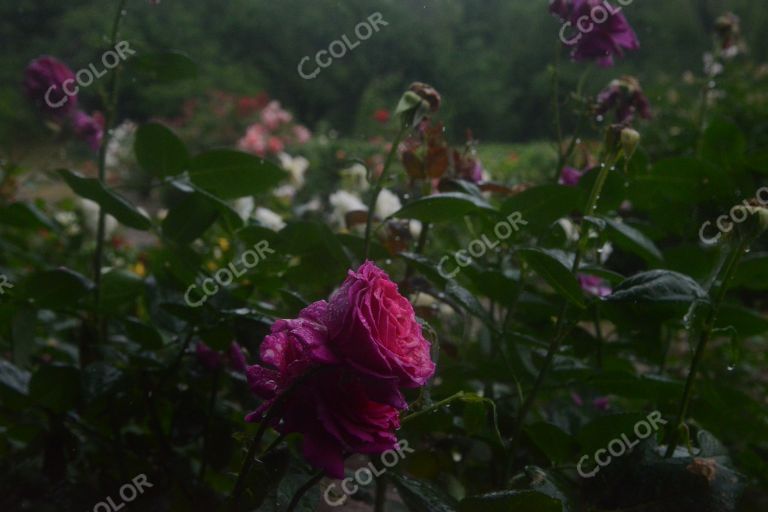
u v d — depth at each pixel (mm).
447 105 10664
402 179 1478
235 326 1127
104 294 1415
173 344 1305
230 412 1287
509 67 12367
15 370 1272
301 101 13031
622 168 1426
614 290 1012
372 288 718
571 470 1187
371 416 728
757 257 1359
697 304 971
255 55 13125
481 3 13281
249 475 828
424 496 874
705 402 1306
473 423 1038
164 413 1414
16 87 10414
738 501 898
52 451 1192
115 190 1324
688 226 1620
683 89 7340
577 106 1451
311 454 704
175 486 1161
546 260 1013
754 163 1662
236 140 11195
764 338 3547
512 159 6219
